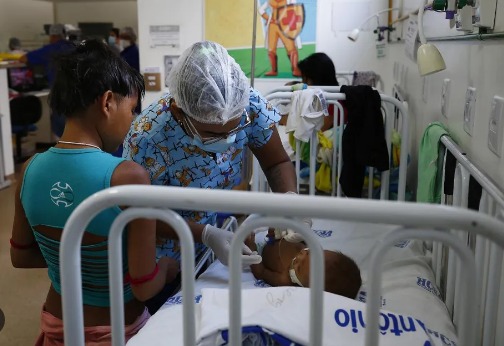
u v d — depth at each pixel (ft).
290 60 14.60
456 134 5.46
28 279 9.71
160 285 3.72
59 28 22.47
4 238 11.49
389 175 7.75
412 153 9.03
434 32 6.66
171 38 14.40
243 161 6.64
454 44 5.63
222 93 4.23
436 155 5.45
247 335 3.34
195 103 4.23
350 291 4.42
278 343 3.33
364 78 13.51
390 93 13.98
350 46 14.28
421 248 5.81
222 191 2.46
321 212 2.34
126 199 2.53
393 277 5.08
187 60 4.29
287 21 14.38
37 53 17.63
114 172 3.39
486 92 4.32
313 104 6.98
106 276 3.69
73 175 3.44
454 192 4.68
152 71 14.56
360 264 5.55
